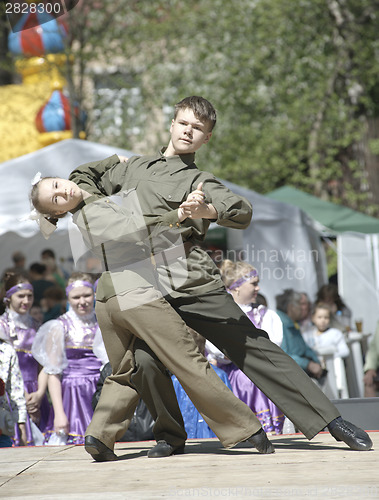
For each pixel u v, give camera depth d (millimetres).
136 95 30141
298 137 29656
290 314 12188
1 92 28234
